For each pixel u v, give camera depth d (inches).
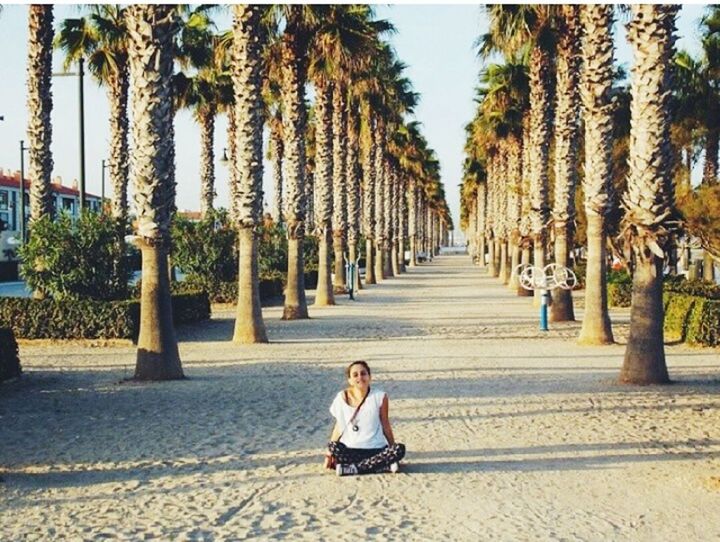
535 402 459.2
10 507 273.9
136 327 753.6
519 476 309.7
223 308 1209.4
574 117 945.5
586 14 713.0
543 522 256.8
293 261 1027.3
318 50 1008.2
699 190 948.6
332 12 968.9
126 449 355.3
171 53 543.8
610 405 449.7
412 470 319.0
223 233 1272.1
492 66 1371.8
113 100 995.9
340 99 1434.5
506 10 909.8
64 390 506.9
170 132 548.4
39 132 828.6
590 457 338.0
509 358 652.7
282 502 279.3
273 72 1060.5
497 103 1395.2
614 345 732.7
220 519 261.3
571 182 950.4
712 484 297.7
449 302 1331.2
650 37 510.9
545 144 1135.0
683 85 1146.7
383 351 705.0
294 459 337.4
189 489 295.6
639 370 520.4
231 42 1031.6
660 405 449.1
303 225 1027.3
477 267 3203.7
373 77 1409.9
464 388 507.5
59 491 293.3
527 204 1417.3
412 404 454.6
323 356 673.6
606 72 714.2
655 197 510.9
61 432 389.4
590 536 244.1
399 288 1763.0
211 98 1315.2
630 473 313.7
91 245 821.2
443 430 388.5
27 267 818.2
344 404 319.0
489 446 357.1
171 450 353.1
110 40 970.7
